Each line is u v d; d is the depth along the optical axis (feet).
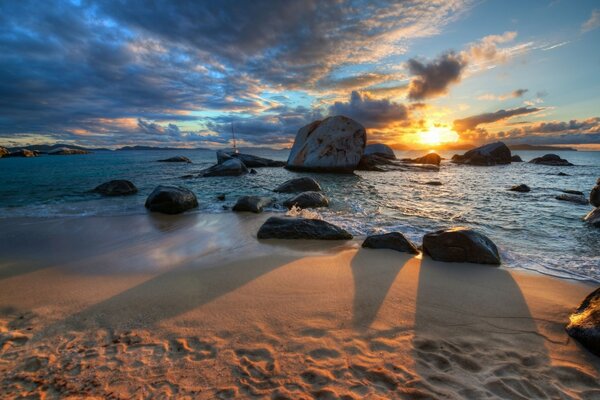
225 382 9.36
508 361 10.30
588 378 9.59
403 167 108.99
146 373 9.78
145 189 55.72
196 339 11.57
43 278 17.58
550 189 56.85
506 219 32.91
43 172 90.48
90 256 21.54
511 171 99.60
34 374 9.76
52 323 12.78
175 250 22.86
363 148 96.17
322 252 22.08
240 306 14.02
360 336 11.68
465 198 46.37
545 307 13.99
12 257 21.38
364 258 20.53
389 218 33.45
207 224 31.19
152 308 13.92
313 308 13.80
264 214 35.78
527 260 20.58
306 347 11.03
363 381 9.36
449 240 20.25
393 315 13.21
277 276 17.46
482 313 13.43
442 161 162.40
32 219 33.40
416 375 9.58
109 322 12.83
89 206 40.57
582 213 35.78
